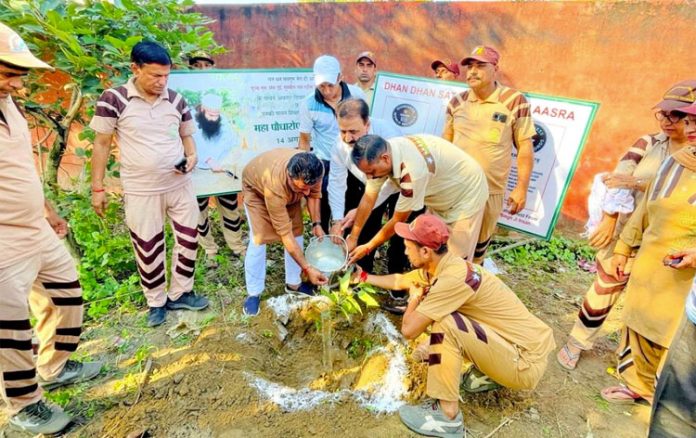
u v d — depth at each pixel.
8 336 2.04
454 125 3.45
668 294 2.25
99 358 2.88
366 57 4.45
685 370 1.91
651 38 4.10
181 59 4.15
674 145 2.43
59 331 2.43
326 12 5.53
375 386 2.77
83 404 2.52
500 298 2.36
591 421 2.55
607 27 4.27
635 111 4.33
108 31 3.27
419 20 5.16
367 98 4.59
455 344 2.28
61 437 2.31
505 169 3.29
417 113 4.20
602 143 4.56
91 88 3.10
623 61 4.27
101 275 3.65
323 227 4.09
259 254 3.23
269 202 2.78
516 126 3.19
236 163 3.94
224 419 2.46
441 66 4.40
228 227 4.14
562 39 4.50
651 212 2.28
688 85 2.30
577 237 4.87
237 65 5.80
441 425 2.37
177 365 2.82
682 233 2.14
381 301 3.62
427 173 2.60
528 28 4.63
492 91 3.19
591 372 2.94
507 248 4.48
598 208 3.10
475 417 2.55
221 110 3.79
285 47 5.75
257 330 3.22
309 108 3.66
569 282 4.10
